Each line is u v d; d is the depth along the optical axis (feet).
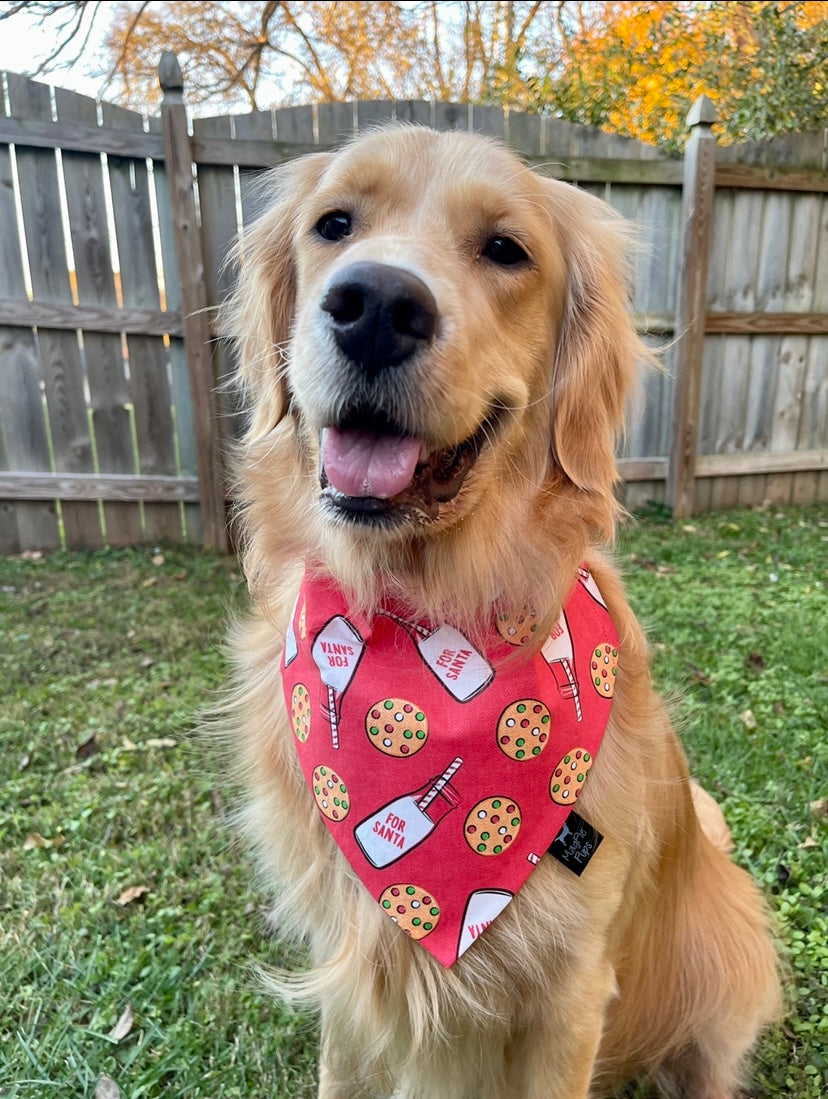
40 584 5.01
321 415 1.39
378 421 1.39
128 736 3.25
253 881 2.41
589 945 1.53
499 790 1.48
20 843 2.62
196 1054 1.93
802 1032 2.02
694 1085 2.04
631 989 1.82
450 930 1.50
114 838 2.67
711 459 6.36
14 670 3.85
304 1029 2.03
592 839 1.50
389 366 1.31
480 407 1.45
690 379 5.98
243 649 1.95
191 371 5.27
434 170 1.56
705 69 7.60
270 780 1.75
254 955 2.20
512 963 1.54
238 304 1.95
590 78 7.91
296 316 1.76
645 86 7.70
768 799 2.76
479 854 1.49
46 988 2.08
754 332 6.20
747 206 5.98
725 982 1.94
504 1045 1.68
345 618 1.60
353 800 1.53
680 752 1.93
